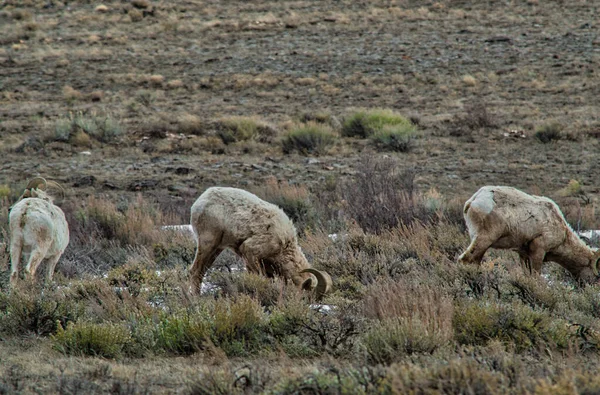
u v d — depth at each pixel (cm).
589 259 3553
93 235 4997
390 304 2652
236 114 11381
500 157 8938
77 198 7006
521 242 3503
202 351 2391
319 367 1978
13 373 2031
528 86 12588
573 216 5775
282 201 5988
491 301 2847
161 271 3791
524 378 1728
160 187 7531
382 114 10231
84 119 10169
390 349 2161
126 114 11312
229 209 3203
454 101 11962
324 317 2650
